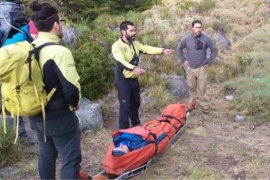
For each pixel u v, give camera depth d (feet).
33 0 10.05
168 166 14.61
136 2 40.73
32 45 9.92
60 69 9.43
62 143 10.36
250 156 15.25
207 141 16.90
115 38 28.25
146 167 13.44
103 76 22.82
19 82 9.50
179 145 16.47
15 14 12.96
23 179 13.80
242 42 31.50
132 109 17.93
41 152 11.06
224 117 20.11
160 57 27.96
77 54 22.02
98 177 12.25
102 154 15.85
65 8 34.37
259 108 20.25
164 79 24.23
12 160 15.07
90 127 17.97
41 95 9.66
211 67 27.45
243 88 22.47
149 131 14.11
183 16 36.63
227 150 15.88
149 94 22.61
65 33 24.23
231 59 29.12
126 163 12.89
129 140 13.51
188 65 20.11
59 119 10.05
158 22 33.65
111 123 19.57
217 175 13.79
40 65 9.62
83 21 30.91
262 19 36.11
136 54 16.71
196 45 19.70
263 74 24.47
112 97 23.06
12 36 12.82
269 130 18.20
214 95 23.36
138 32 32.73
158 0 41.42
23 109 9.68
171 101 22.08
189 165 14.62
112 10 38.42
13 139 15.29
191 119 19.67
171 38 31.04
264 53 27.84
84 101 19.62
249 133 17.94
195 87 20.71
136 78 17.30
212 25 34.06
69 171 10.44
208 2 38.86
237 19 36.37
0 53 9.39
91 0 35.91
